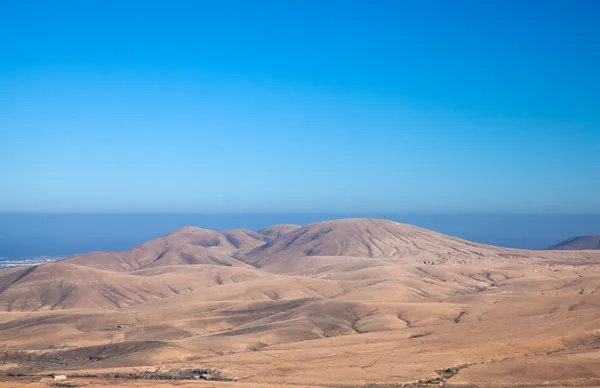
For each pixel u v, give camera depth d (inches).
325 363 6373.0
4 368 6737.2
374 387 5398.6
